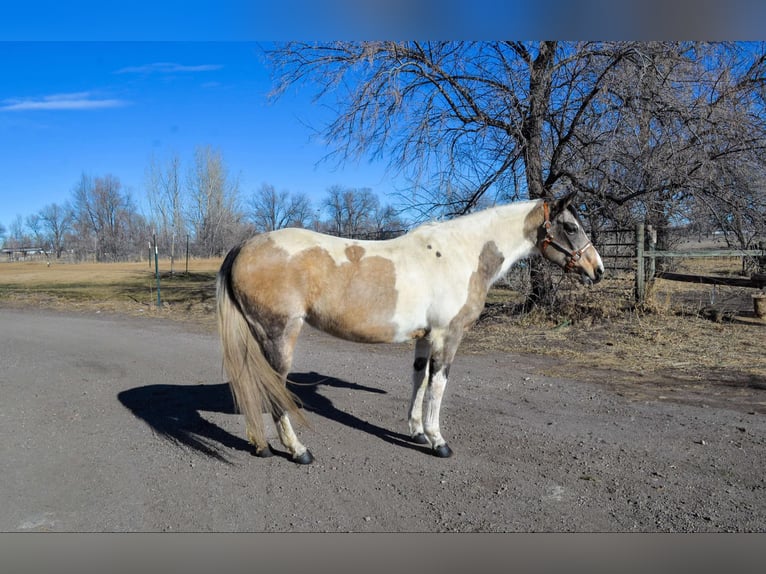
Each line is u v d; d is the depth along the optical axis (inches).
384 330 164.4
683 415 202.2
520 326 396.5
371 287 160.9
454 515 132.6
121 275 1107.3
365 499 141.8
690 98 375.6
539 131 407.2
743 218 406.3
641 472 154.3
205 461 168.6
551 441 179.9
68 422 206.8
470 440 182.7
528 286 418.3
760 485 144.9
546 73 385.4
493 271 180.1
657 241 489.1
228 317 160.6
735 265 718.5
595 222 435.2
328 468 162.4
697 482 147.3
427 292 164.4
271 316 158.7
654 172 370.0
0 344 379.9
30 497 144.7
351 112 415.5
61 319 518.3
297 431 194.7
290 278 158.2
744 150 372.5
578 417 203.9
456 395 236.1
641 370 272.5
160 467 164.1
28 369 299.0
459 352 327.0
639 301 416.5
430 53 413.1
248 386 158.6
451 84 411.5
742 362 279.3
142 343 382.0
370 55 386.6
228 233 1827.0
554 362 297.0
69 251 2180.1
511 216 182.4
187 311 564.7
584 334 362.0
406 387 255.0
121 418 211.2
